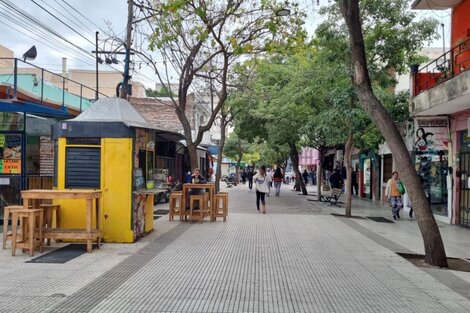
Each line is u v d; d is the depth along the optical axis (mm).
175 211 15062
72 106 17062
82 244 10359
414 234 13172
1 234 11820
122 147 10438
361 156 29328
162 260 8820
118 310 5828
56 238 9414
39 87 16750
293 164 34312
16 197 14055
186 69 16719
